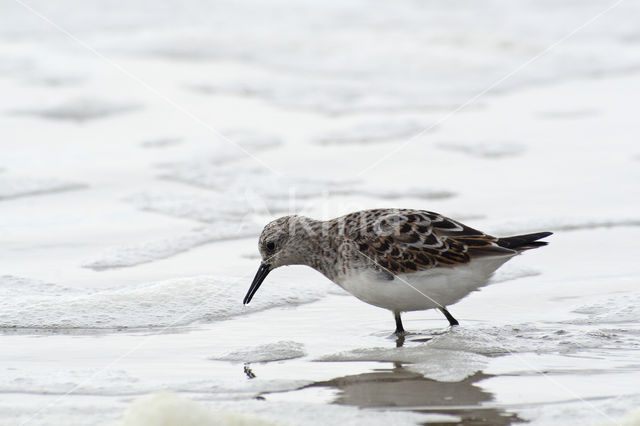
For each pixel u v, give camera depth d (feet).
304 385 23.98
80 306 31.45
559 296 32.32
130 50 86.22
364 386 23.77
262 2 102.94
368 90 74.69
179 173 52.16
